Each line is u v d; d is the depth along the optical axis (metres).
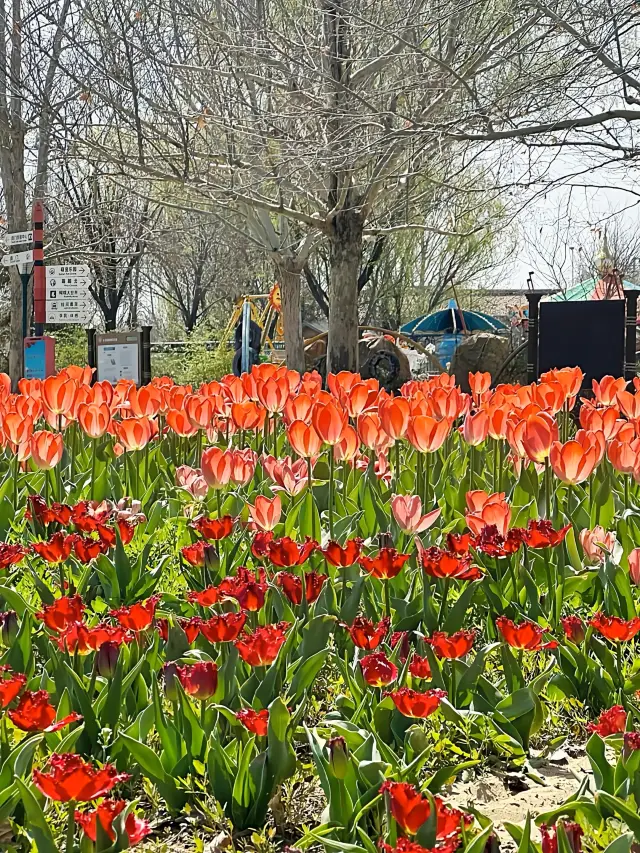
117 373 17.00
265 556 3.48
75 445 6.04
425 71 14.28
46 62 18.67
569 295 24.89
